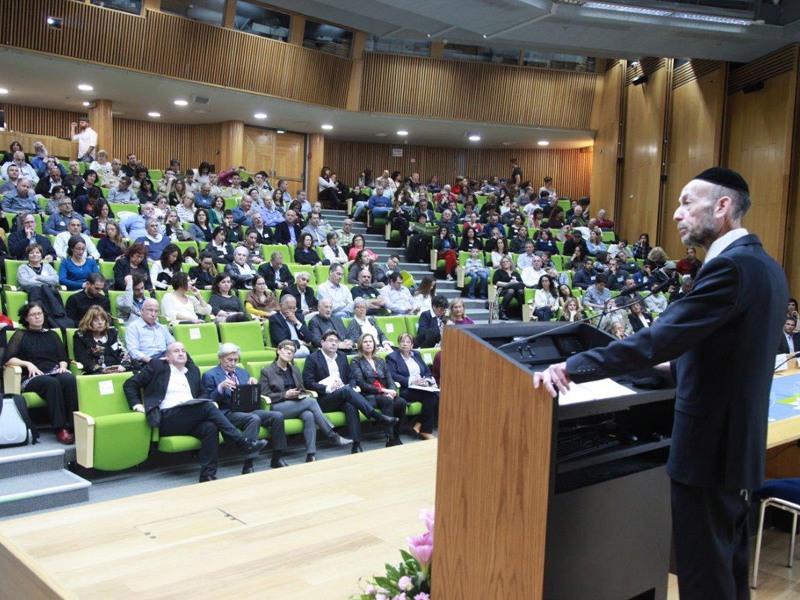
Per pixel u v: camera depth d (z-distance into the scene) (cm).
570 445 117
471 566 111
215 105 905
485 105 997
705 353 109
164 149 1026
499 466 107
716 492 110
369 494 237
